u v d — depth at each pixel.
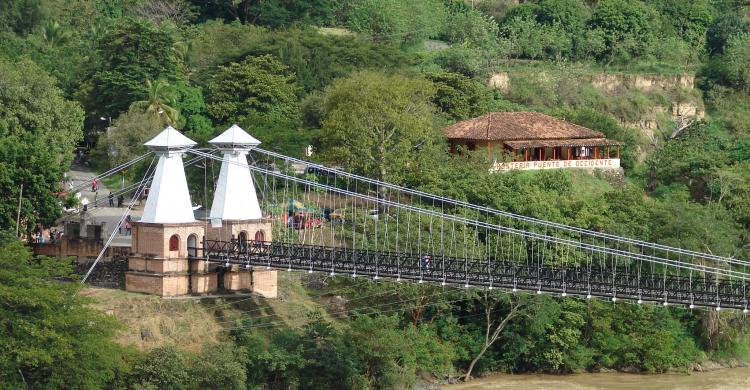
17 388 192.62
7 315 195.50
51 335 193.38
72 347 198.00
